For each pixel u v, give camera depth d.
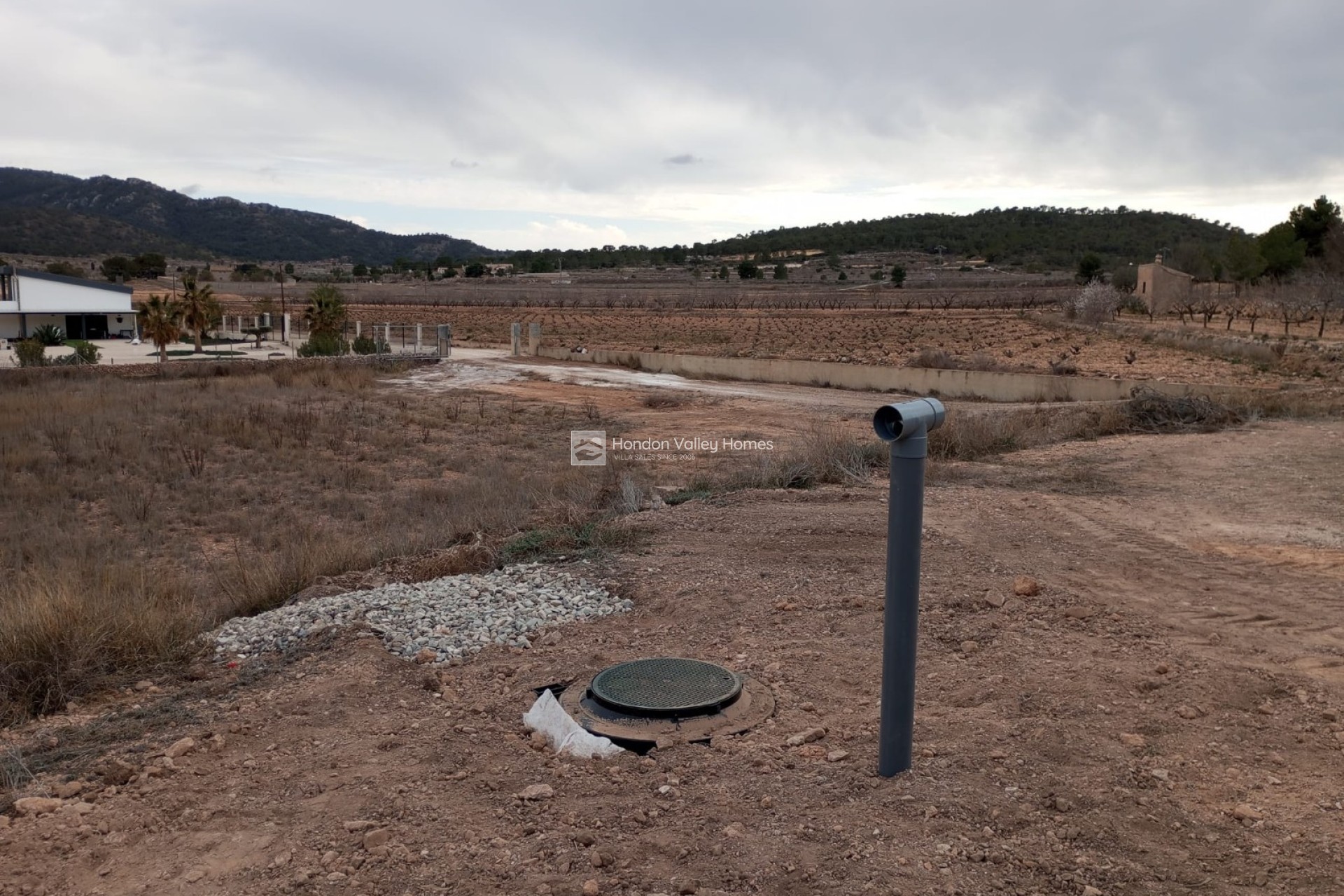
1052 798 3.70
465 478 17.98
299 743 4.38
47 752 4.46
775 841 3.42
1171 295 62.09
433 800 3.78
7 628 5.74
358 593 7.17
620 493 11.10
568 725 4.43
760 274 149.25
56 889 3.24
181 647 6.07
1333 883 3.14
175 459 19.97
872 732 4.38
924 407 3.63
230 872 3.31
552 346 53.75
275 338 66.69
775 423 25.48
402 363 42.88
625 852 3.36
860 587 6.79
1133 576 7.34
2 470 18.17
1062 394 28.02
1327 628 6.04
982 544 8.27
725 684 4.91
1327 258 65.88
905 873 3.18
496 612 6.39
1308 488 10.98
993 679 5.01
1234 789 3.82
